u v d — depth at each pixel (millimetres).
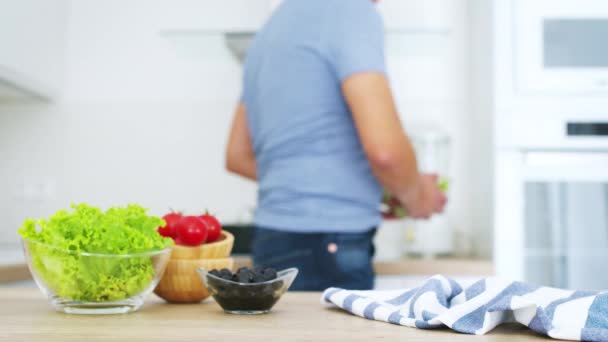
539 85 1790
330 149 1264
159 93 2398
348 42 1210
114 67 2406
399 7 2354
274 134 1300
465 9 2348
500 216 1802
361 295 813
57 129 2385
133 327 651
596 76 1779
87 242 729
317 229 1247
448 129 2336
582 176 1791
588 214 1797
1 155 2375
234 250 1978
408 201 1392
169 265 854
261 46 1365
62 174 2373
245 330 639
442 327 667
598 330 583
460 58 2346
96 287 728
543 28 1794
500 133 1804
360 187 1281
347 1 1239
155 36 2410
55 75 2312
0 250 2072
